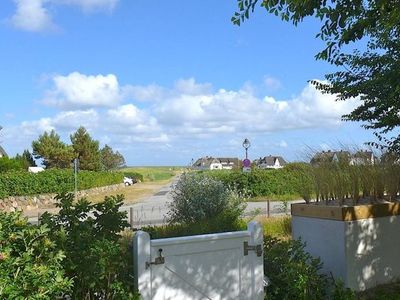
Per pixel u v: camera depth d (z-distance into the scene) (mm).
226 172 36219
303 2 5008
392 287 6691
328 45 5770
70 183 36312
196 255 5168
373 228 6801
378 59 8938
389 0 5070
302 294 5660
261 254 5586
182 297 5059
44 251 3986
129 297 4688
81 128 65500
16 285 3641
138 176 89750
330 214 6730
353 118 9586
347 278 6504
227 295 5336
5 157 40188
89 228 4836
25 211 29922
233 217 11320
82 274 4520
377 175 7531
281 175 34781
